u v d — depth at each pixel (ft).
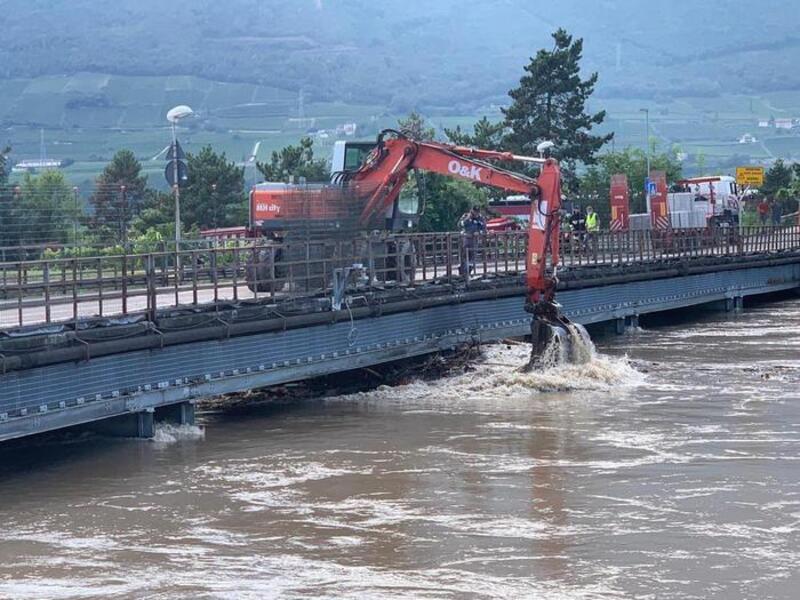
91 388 69.15
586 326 144.25
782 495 62.08
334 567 51.19
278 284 100.12
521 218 218.59
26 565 51.55
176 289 77.41
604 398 92.17
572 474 67.00
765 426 80.07
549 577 49.70
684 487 63.77
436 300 100.12
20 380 64.23
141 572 50.60
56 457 71.97
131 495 62.95
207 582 49.34
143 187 249.14
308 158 229.66
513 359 104.73
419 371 101.19
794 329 143.02
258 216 110.63
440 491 63.57
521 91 256.11
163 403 75.05
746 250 180.86
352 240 93.91
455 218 197.47
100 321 69.51
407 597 47.50
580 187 303.27
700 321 156.66
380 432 79.46
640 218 201.36
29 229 155.53
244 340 80.94
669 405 88.63
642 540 54.54
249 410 88.53
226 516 58.95
